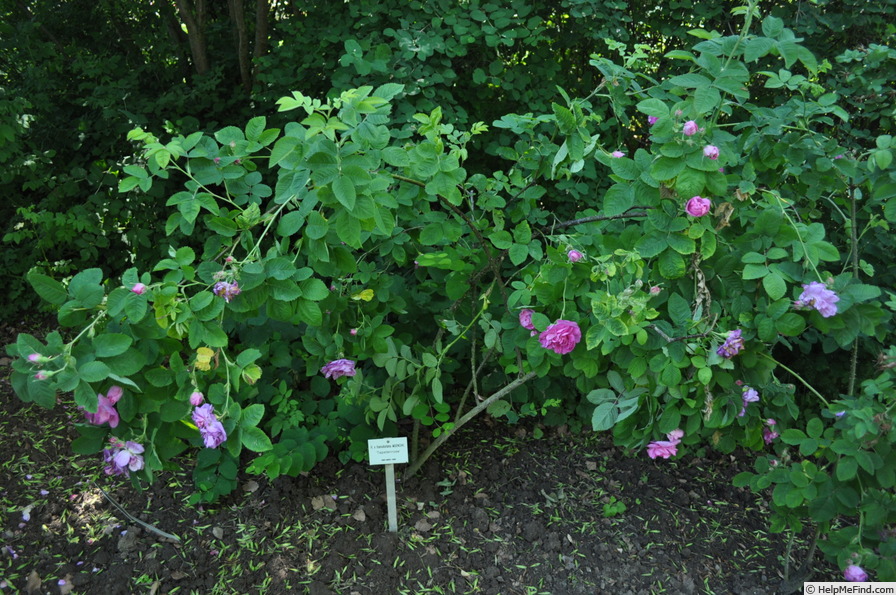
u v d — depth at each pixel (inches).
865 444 75.5
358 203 67.1
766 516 117.0
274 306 73.8
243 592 95.1
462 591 97.0
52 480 115.0
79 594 93.0
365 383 112.3
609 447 133.3
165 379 72.8
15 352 64.0
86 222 165.0
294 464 106.7
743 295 83.0
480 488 119.3
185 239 170.1
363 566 100.1
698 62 66.9
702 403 83.5
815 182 89.5
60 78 191.9
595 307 74.0
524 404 123.9
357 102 68.0
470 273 101.5
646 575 101.6
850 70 105.4
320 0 158.6
